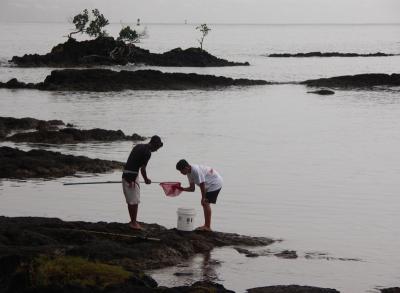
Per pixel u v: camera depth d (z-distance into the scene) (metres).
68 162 28.09
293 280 14.91
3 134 37.47
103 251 14.86
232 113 50.75
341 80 75.62
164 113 50.31
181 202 22.47
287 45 194.88
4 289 11.64
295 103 58.62
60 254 13.40
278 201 23.06
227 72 96.69
